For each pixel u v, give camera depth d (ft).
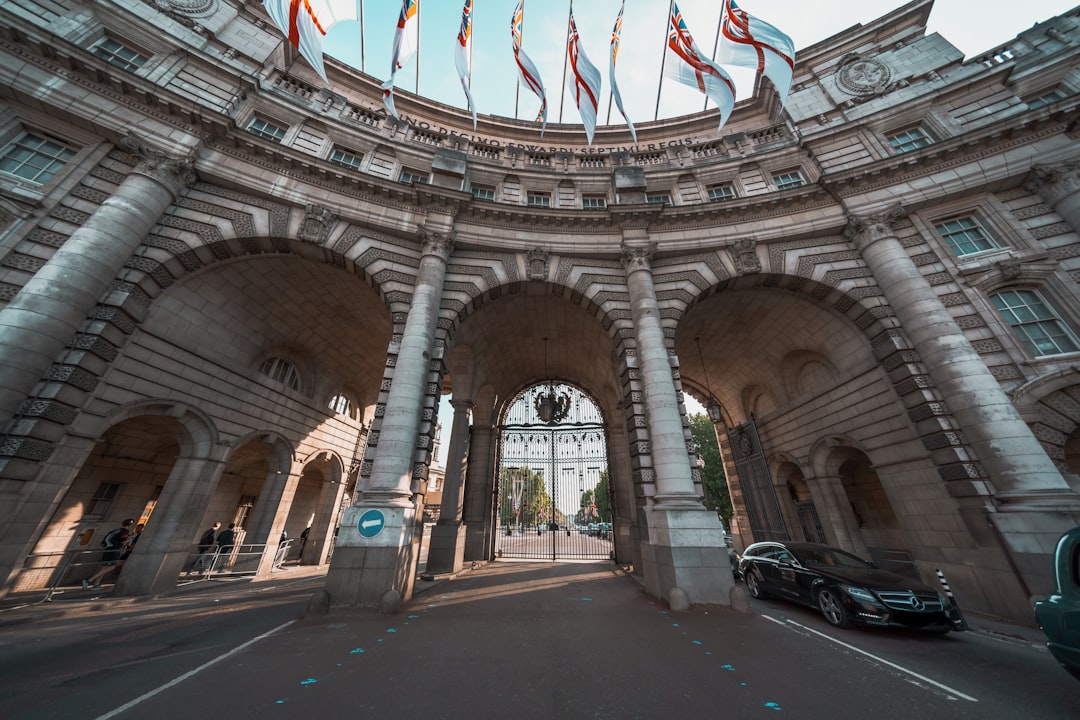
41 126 36.99
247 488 65.10
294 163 44.04
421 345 39.65
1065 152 40.47
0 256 32.07
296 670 18.11
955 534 34.83
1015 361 35.86
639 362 42.91
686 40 53.67
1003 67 47.75
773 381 61.87
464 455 59.31
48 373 30.78
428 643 22.02
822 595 26.99
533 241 49.34
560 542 104.99
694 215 49.67
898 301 41.37
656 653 20.53
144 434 48.08
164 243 38.14
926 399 37.06
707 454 129.08
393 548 31.24
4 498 27.45
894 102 53.36
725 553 32.81
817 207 48.49
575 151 68.44
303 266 46.55
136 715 13.84
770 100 64.44
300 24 44.47
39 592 33.53
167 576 37.63
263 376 51.29
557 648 21.24
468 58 56.13
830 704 14.92
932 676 17.75
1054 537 28.58
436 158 51.21
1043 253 38.55
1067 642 13.67
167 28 48.32
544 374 79.10
